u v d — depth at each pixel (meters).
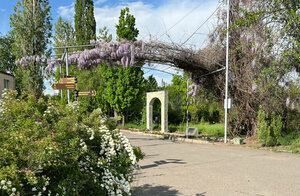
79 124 3.54
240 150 9.64
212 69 12.12
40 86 21.58
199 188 4.69
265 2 10.20
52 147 2.40
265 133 10.28
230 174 5.78
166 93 18.06
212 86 12.95
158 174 5.77
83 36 32.06
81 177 2.70
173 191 4.50
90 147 3.38
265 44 10.57
